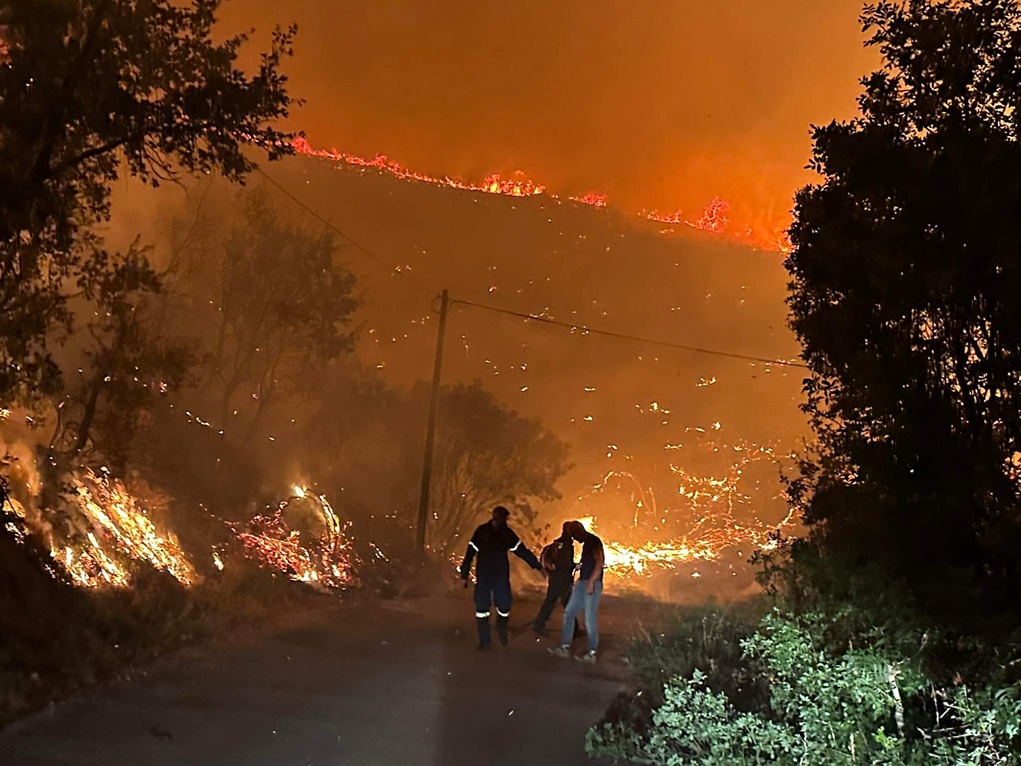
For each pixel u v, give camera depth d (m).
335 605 15.96
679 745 7.49
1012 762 5.43
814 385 10.24
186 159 10.27
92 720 7.22
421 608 17.50
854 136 9.38
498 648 12.59
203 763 6.53
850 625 6.75
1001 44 8.80
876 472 9.08
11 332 10.58
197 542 15.75
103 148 10.08
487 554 12.57
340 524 23.33
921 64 9.08
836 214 9.53
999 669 6.18
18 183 9.36
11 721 6.91
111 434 13.55
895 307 9.11
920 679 6.12
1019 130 8.63
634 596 29.06
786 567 8.34
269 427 24.66
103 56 9.69
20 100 9.41
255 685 8.97
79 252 11.38
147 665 9.21
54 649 8.60
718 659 10.25
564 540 14.28
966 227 8.43
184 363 14.27
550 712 8.88
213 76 10.02
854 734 5.96
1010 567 8.48
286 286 22.14
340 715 8.12
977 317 8.78
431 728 7.97
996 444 8.78
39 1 9.29
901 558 8.21
